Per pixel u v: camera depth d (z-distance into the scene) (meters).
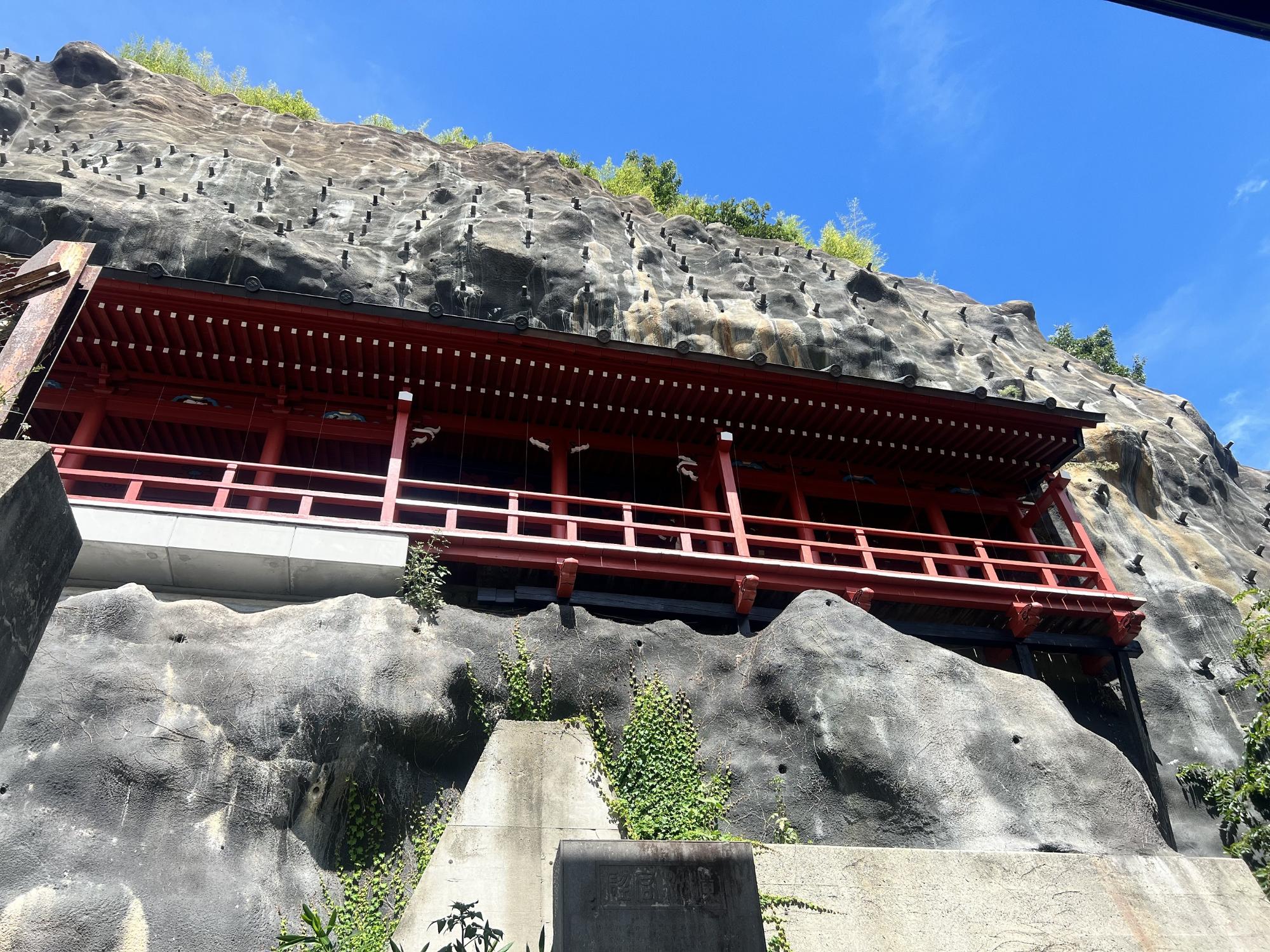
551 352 17.62
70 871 9.29
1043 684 14.91
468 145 42.66
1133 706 17.25
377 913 10.76
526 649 13.92
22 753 9.98
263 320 16.69
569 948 6.52
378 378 17.95
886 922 10.69
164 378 17.77
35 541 4.77
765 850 11.08
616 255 29.19
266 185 27.84
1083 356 40.28
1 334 5.98
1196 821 16.25
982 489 21.47
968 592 17.22
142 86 32.56
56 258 6.70
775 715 13.80
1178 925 11.17
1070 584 21.12
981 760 12.95
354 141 35.66
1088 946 10.83
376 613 13.23
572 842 7.04
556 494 16.88
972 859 11.35
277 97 41.47
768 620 16.20
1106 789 12.95
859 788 12.58
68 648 11.21
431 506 15.54
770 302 28.97
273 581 14.44
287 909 10.17
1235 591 23.44
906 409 19.25
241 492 15.09
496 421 19.12
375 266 25.08
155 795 10.24
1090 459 25.98
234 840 10.34
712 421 19.39
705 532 16.72
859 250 41.16
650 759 13.20
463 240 26.00
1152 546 23.59
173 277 15.94
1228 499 29.27
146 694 11.07
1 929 8.64
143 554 13.92
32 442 4.84
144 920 9.25
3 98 26.69
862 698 13.45
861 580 16.78
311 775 11.22
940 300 35.62
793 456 20.69
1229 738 17.91
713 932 6.73
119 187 23.78
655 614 16.12
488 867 11.25
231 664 11.88
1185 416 32.22
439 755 12.48
